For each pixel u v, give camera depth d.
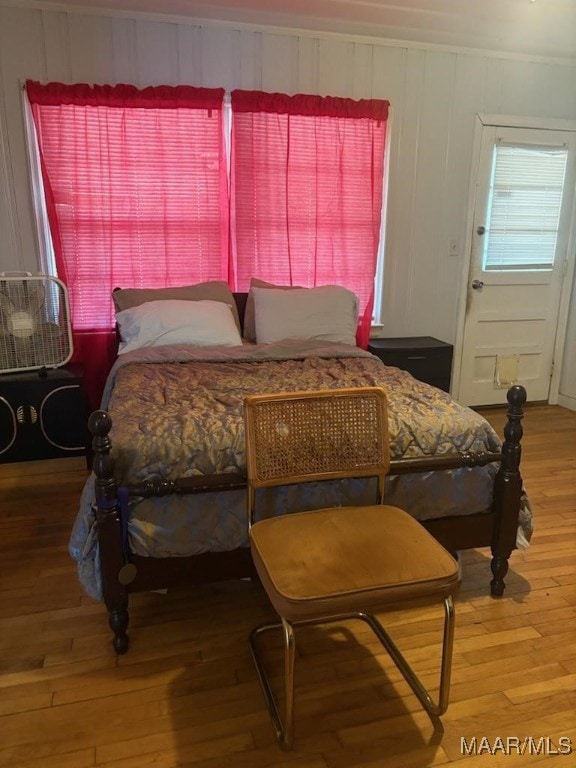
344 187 3.81
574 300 4.44
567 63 4.08
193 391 2.36
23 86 3.28
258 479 1.72
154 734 1.54
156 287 3.68
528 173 4.18
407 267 4.14
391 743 1.52
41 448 3.20
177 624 1.98
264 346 3.15
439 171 4.03
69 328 3.30
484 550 2.46
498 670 1.78
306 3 3.18
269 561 1.50
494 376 4.49
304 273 3.88
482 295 4.32
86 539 1.78
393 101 3.82
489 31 3.56
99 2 3.18
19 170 3.39
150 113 3.43
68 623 1.98
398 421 2.02
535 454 3.54
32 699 1.65
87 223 3.49
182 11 3.29
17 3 3.17
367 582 1.42
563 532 2.62
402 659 1.79
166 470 1.80
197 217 3.63
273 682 1.72
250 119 3.57
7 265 3.50
